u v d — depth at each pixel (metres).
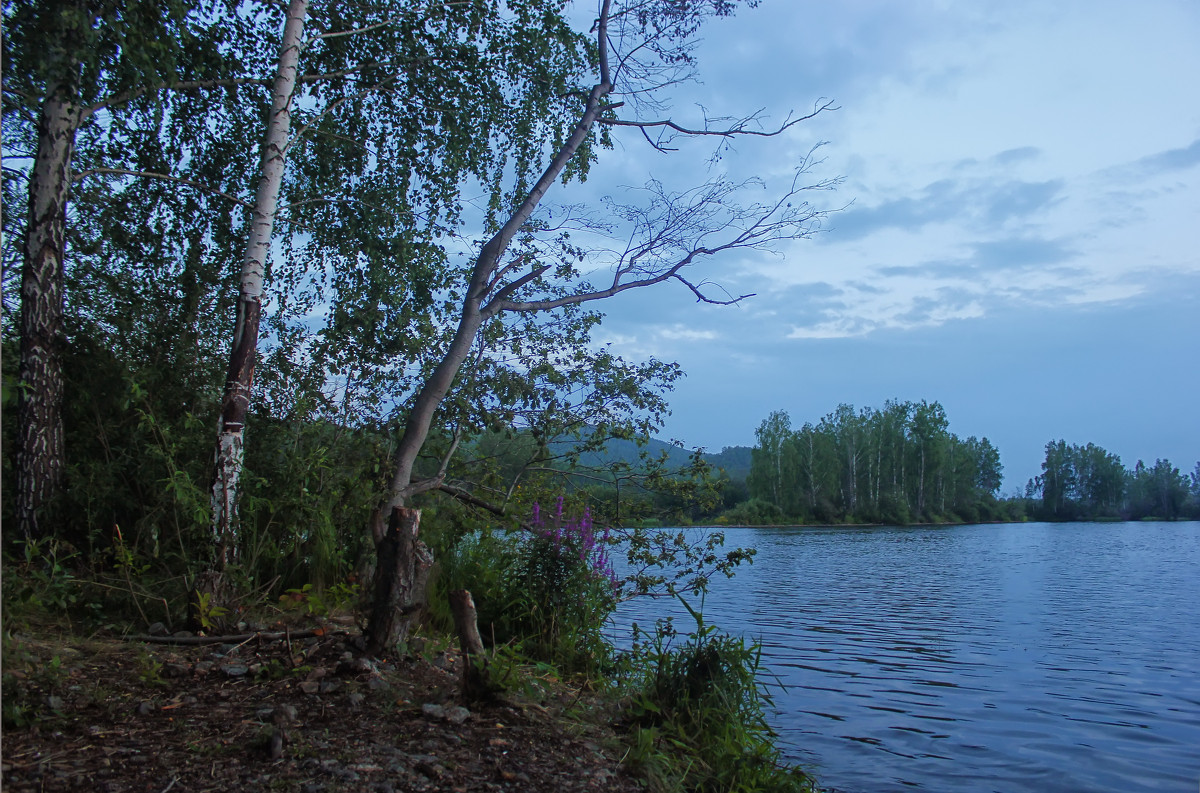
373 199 11.15
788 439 87.94
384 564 5.53
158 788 3.27
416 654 5.61
